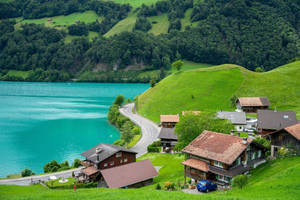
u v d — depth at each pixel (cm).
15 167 8762
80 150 10588
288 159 4847
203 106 14725
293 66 18788
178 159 7812
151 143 10475
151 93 18662
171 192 3806
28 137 12381
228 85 16500
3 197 3606
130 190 4084
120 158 7331
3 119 15888
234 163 4672
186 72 19662
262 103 12662
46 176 7350
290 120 8450
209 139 5203
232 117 10162
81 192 3984
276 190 3484
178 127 6662
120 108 17900
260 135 8681
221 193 3906
